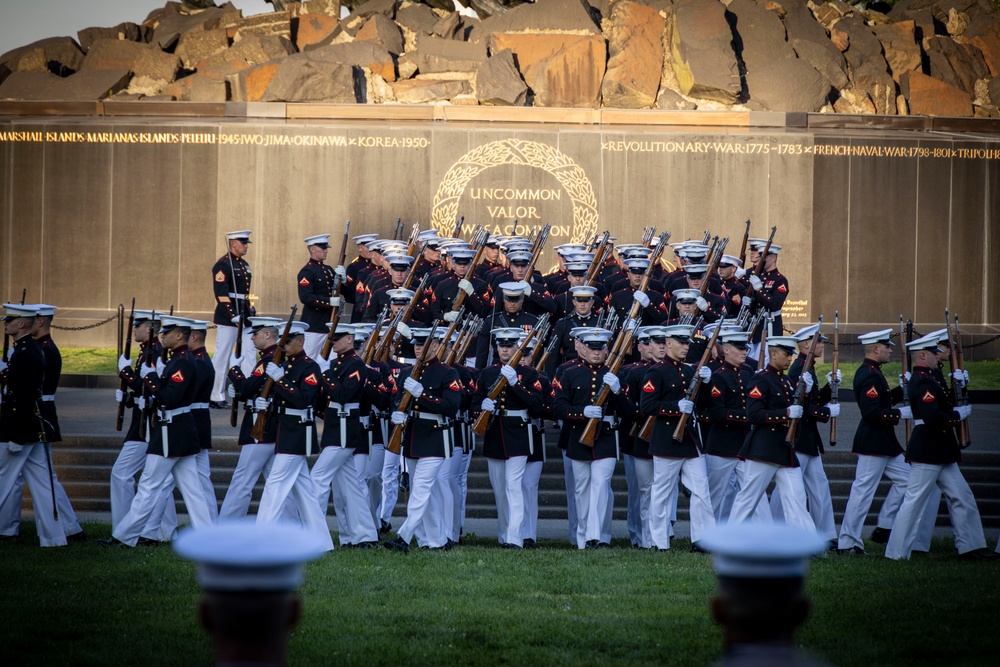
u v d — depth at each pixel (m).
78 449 33.69
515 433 27.19
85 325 55.47
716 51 58.38
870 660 17.39
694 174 56.66
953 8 65.81
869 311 57.16
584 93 58.50
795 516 25.61
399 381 26.33
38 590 21.36
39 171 57.28
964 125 58.81
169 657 17.39
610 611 20.34
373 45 60.25
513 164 56.53
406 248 38.06
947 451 25.38
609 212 56.53
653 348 27.69
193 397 25.94
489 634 18.67
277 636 6.48
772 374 25.92
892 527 26.00
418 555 25.28
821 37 61.31
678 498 32.88
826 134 57.03
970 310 57.56
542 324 28.06
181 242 56.88
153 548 25.64
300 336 25.27
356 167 56.62
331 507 32.34
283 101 58.00
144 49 61.16
